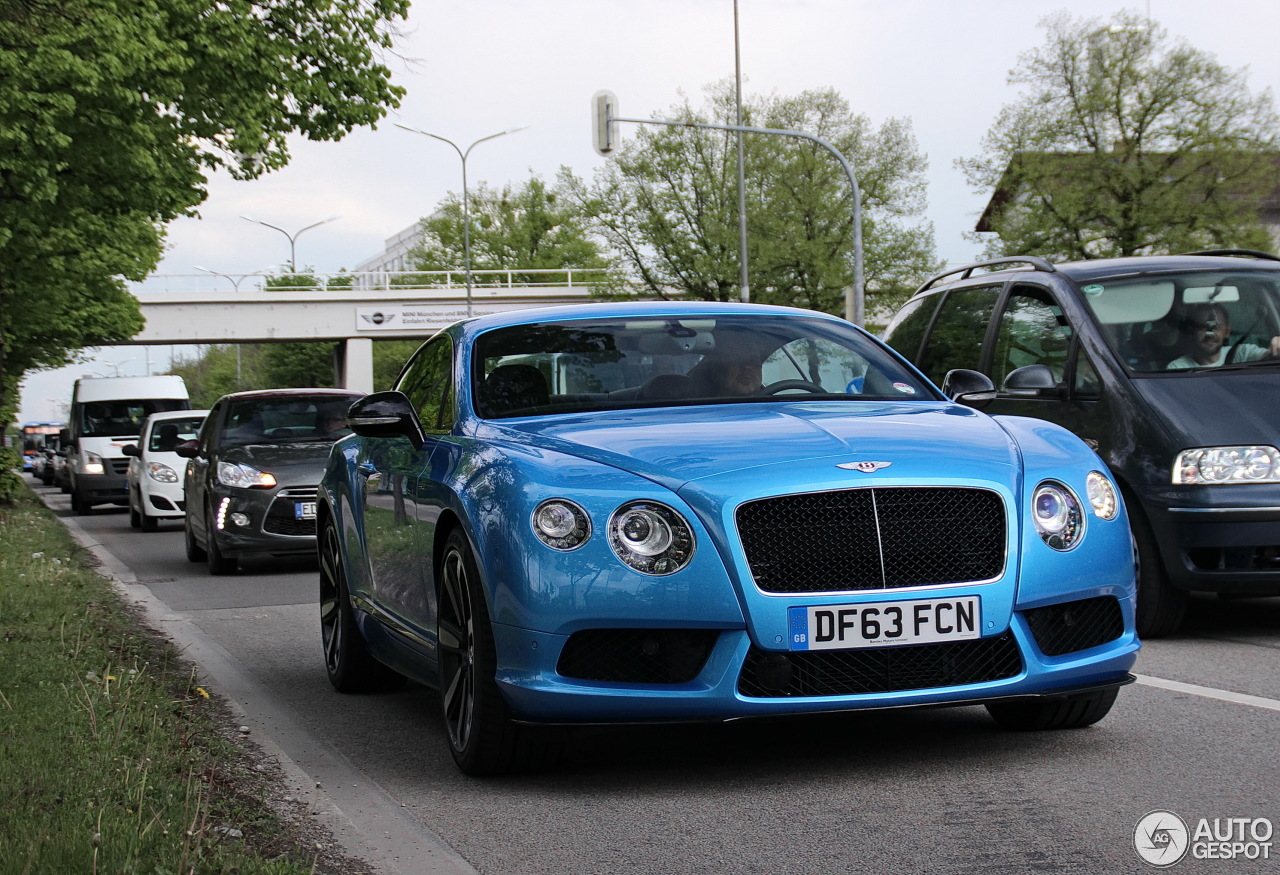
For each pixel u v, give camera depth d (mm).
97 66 17047
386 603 5941
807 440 4637
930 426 4906
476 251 100500
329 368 98625
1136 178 44812
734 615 4266
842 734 5148
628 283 59406
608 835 4008
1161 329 7859
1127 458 7328
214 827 3920
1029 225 46062
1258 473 7012
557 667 4340
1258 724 5117
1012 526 4473
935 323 9914
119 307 42656
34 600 9148
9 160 17234
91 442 28188
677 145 57062
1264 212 48844
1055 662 4539
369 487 6254
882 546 4359
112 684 5992
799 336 6035
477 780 4750
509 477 4543
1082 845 3697
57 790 4105
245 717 6078
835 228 54781
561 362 5676
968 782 4406
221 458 13484
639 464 4508
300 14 21484
